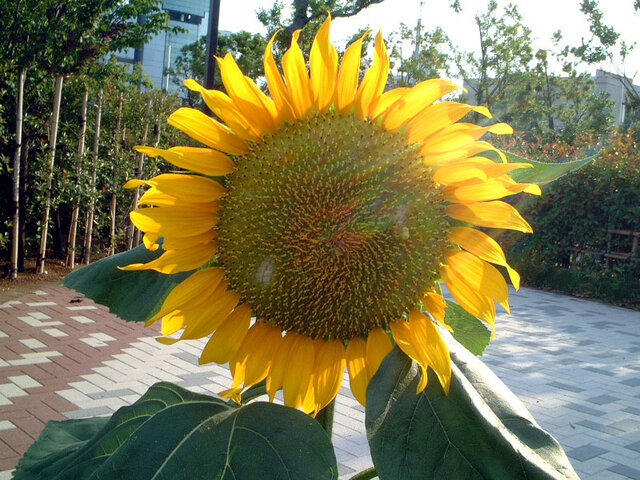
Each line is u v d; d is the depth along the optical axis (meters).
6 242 5.31
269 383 0.52
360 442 2.31
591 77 17.84
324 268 0.51
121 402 2.56
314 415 0.51
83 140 5.52
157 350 3.36
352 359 0.52
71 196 5.38
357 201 0.50
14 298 4.43
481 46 16.59
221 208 0.52
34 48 4.66
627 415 2.75
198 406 0.47
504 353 3.74
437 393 0.46
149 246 0.52
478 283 0.51
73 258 5.66
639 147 7.15
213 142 0.51
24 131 5.21
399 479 0.43
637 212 6.12
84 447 0.50
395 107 0.52
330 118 0.52
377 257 0.51
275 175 0.51
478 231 0.52
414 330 0.50
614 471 2.21
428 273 0.51
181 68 15.41
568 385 3.16
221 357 0.52
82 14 4.81
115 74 5.90
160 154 0.50
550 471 0.41
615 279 6.11
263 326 0.53
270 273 0.52
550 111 16.66
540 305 5.63
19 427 2.26
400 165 0.51
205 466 0.43
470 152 0.50
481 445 0.43
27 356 3.13
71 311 4.14
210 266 0.53
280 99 0.52
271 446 0.44
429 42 16.14
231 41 9.58
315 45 0.51
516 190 0.50
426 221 0.51
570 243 6.66
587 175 6.43
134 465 0.43
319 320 0.52
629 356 3.81
